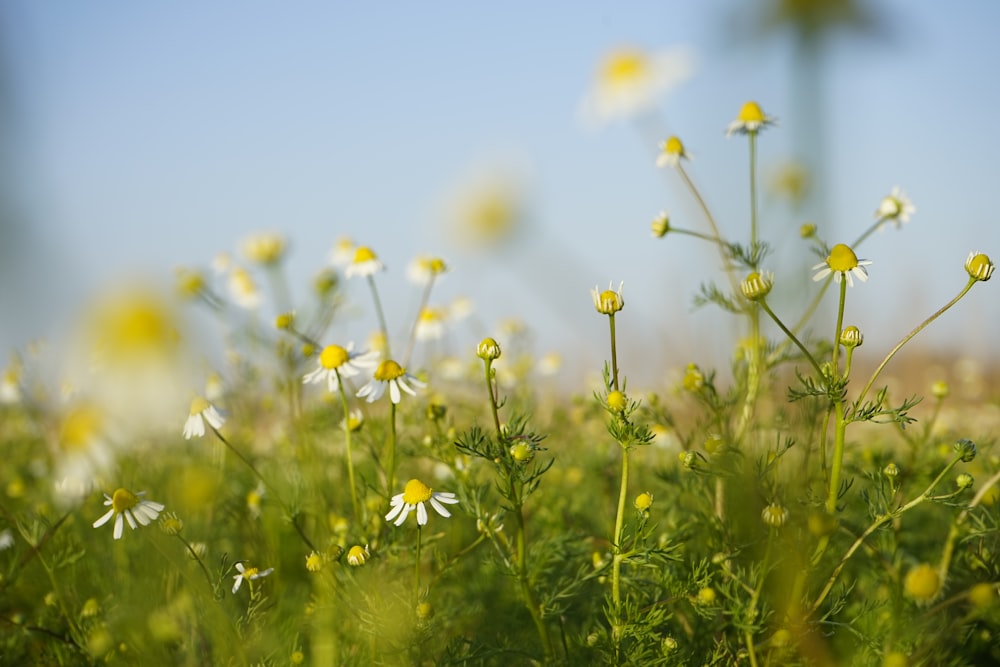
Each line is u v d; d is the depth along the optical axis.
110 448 0.54
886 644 0.41
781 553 0.41
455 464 0.47
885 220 0.51
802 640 0.40
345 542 0.46
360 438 0.51
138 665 0.45
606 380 0.41
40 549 0.47
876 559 0.45
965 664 0.41
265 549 0.51
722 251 0.49
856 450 0.52
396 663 0.41
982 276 0.38
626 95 0.51
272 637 0.45
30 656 0.46
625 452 0.41
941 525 0.49
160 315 0.34
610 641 0.41
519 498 0.42
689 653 0.42
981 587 0.39
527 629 0.46
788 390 0.40
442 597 0.47
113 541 0.53
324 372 0.46
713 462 0.43
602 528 0.52
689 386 0.48
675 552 0.42
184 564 0.46
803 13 0.50
